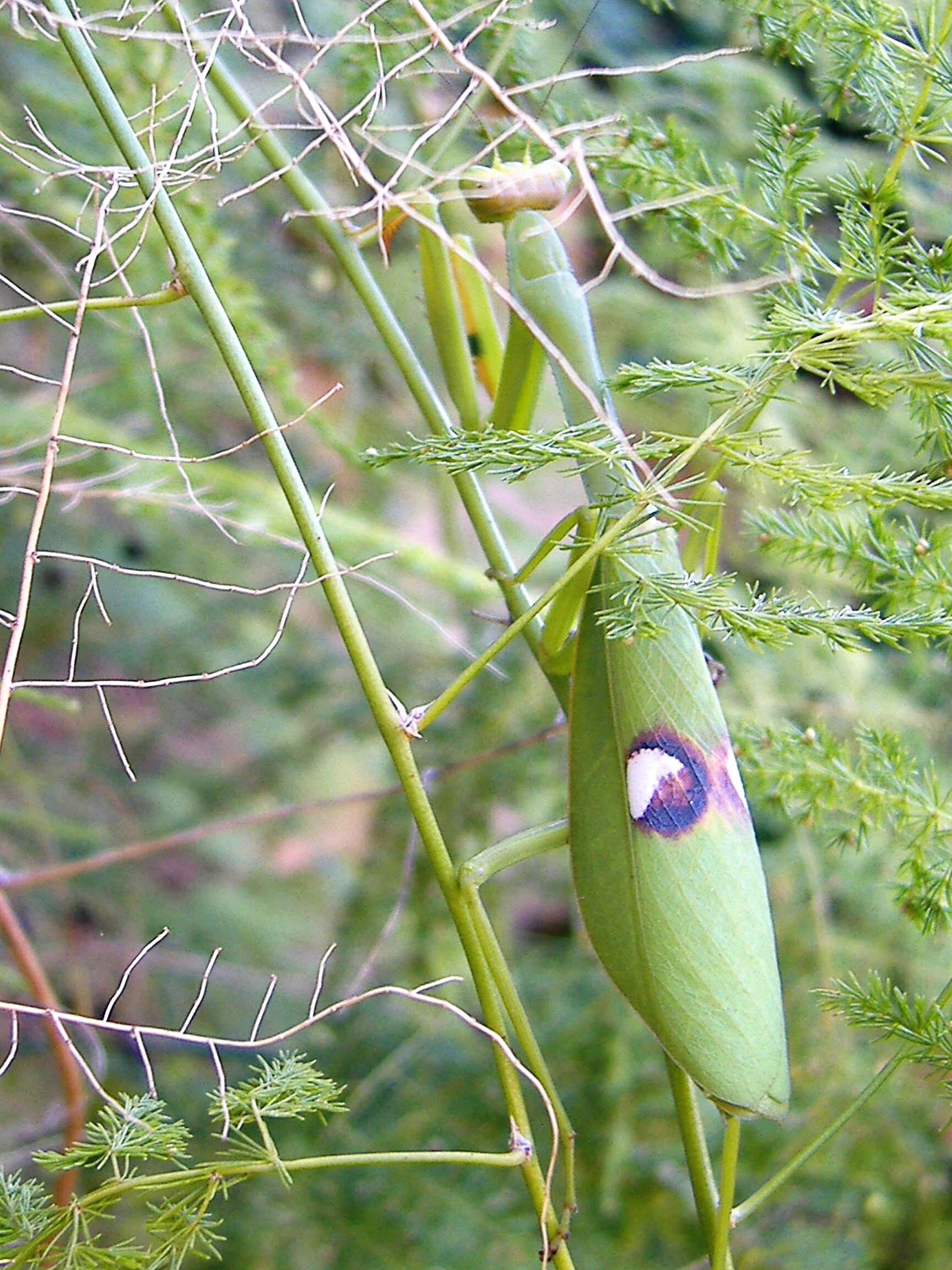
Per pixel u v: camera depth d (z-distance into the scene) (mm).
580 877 140
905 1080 268
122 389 297
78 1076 214
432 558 297
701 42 286
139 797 380
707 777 140
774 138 151
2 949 315
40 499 131
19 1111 291
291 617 361
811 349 127
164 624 367
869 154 267
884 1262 268
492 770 294
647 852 137
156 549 355
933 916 155
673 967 136
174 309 274
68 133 271
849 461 278
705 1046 135
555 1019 297
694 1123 144
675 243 167
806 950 281
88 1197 124
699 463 253
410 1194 270
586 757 142
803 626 125
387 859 307
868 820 160
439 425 168
